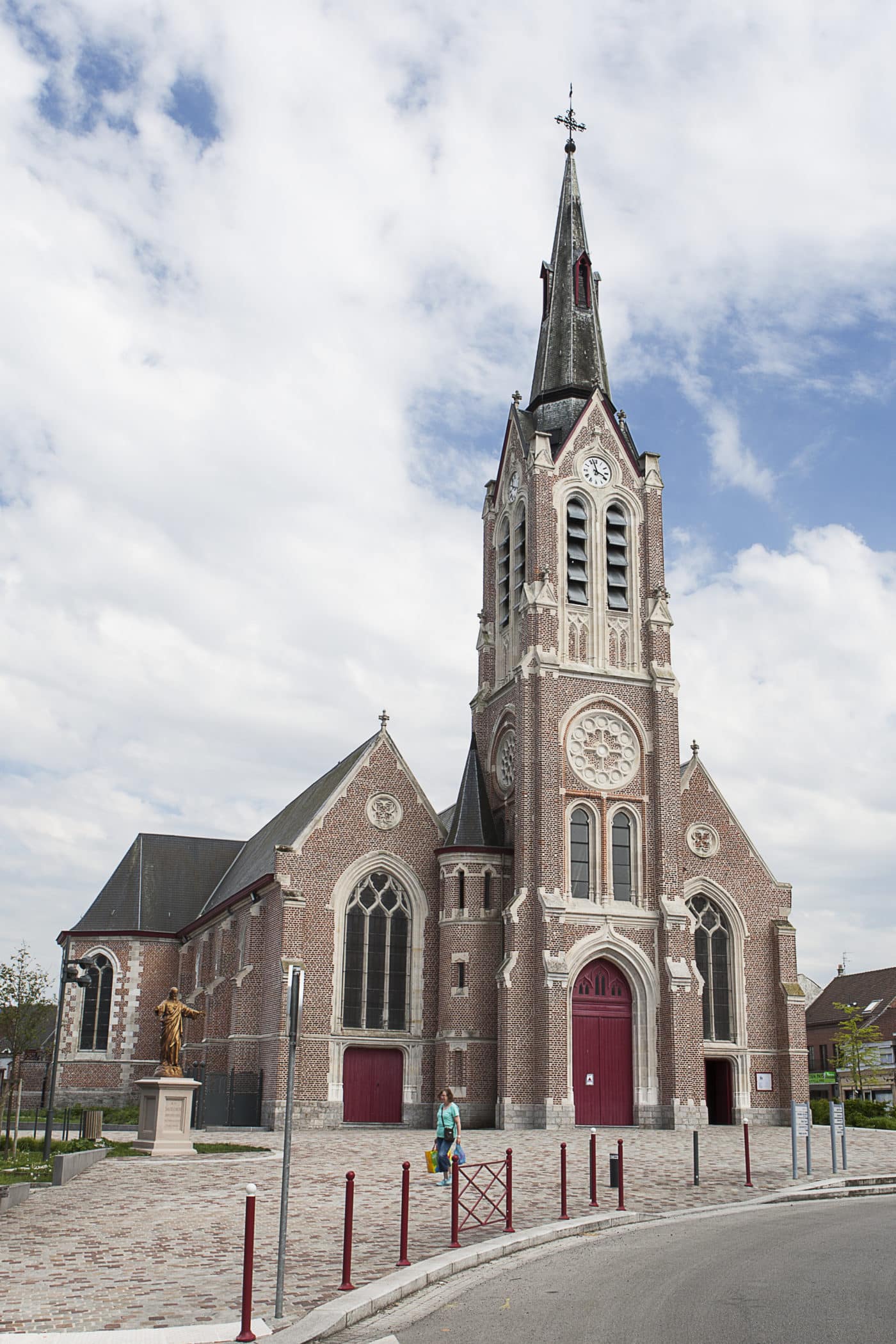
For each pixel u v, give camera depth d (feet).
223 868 244.42
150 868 238.48
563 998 158.61
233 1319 50.85
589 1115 160.45
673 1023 163.22
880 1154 121.90
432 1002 172.96
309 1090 162.81
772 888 188.55
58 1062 216.95
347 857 174.40
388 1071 169.48
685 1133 148.77
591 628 180.55
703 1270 60.29
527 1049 158.61
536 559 180.14
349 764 191.31
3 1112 194.29
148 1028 222.69
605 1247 69.31
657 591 185.06
